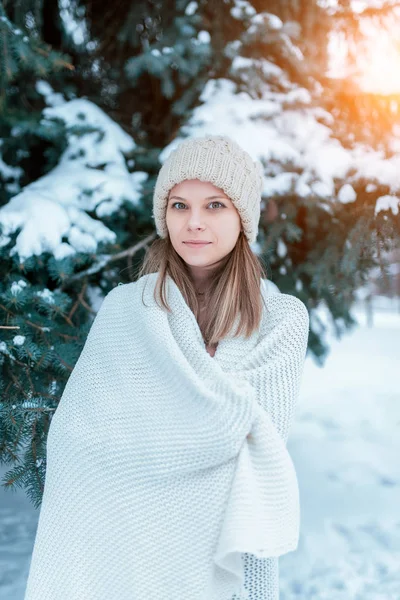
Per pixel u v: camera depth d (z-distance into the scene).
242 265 1.41
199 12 2.61
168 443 1.22
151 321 1.33
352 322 3.04
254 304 1.38
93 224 2.12
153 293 1.40
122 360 1.35
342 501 3.27
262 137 2.27
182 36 2.41
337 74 2.52
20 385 1.88
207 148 1.35
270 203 2.27
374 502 3.26
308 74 2.53
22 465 1.80
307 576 2.56
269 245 2.26
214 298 1.40
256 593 1.27
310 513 3.11
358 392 5.88
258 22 2.40
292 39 2.58
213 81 2.50
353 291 2.72
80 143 2.36
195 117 2.36
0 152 2.55
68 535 1.28
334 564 2.64
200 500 1.21
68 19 2.80
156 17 2.73
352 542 2.83
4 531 2.85
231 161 1.35
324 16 2.60
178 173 1.34
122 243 2.38
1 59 2.10
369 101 2.47
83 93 2.88
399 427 4.70
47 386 1.93
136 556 1.22
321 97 2.49
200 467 1.21
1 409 1.79
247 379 1.29
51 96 2.60
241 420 1.19
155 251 1.53
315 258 2.48
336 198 2.24
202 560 1.19
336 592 2.45
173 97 2.75
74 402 1.36
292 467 1.23
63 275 2.00
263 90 2.49
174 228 1.35
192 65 2.42
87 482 1.29
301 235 2.57
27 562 2.58
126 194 2.21
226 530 1.14
